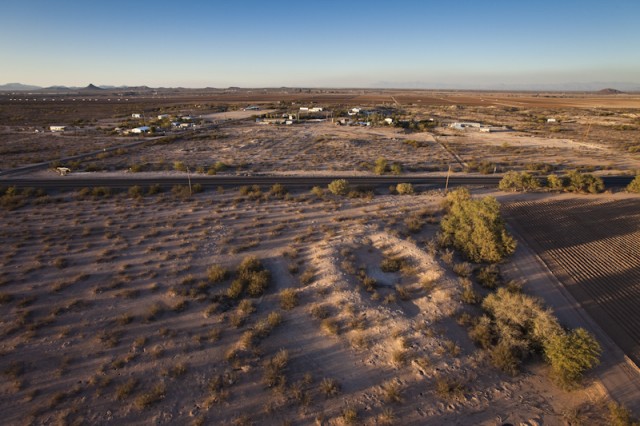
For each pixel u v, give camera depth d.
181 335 19.55
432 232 33.97
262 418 14.82
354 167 61.62
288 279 25.27
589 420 14.88
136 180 51.91
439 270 25.77
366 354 18.52
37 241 30.77
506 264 28.16
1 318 20.50
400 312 21.66
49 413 14.74
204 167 58.84
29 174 54.66
